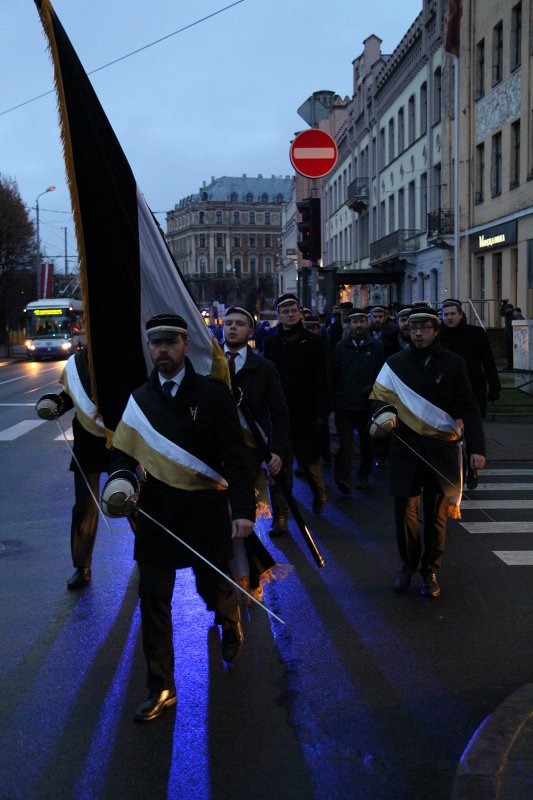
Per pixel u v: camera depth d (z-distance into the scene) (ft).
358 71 160.56
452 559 21.08
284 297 24.98
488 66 88.28
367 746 11.75
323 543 22.82
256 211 547.08
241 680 13.93
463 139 95.40
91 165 14.65
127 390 15.42
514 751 10.94
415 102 117.60
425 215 115.03
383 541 22.99
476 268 94.79
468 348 27.20
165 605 12.78
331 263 198.90
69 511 26.45
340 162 186.80
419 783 10.82
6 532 23.97
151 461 12.90
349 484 28.91
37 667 14.52
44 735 12.13
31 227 172.86
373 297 119.14
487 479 31.53
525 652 15.07
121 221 14.94
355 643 15.57
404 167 125.49
